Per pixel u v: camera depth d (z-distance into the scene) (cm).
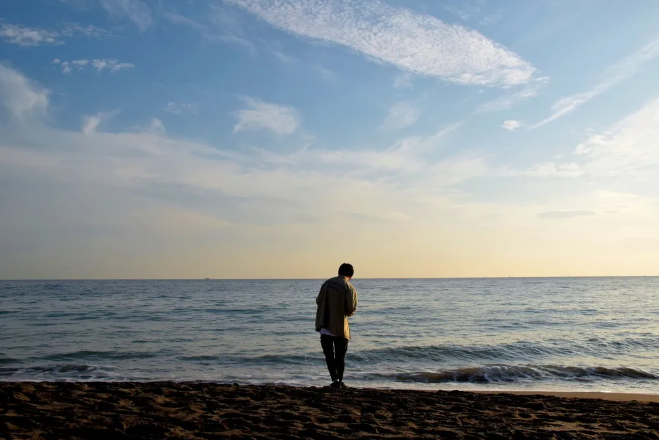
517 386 1145
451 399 733
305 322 2877
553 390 1095
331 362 793
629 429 536
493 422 555
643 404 746
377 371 1344
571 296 6688
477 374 1256
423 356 1609
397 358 1580
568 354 1664
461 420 561
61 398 591
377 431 477
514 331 2361
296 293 8512
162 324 2736
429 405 666
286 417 532
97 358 1565
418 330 2430
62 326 2588
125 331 2355
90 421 457
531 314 3481
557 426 543
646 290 9188
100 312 3694
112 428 432
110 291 9362
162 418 488
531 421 568
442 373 1259
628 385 1155
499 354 1650
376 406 632
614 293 7762
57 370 1333
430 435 469
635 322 2828
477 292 8469
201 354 1631
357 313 3619
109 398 607
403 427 503
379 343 1894
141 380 1192
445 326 2634
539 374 1265
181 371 1345
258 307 4425
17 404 542
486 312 3694
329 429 477
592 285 13350
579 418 600
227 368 1399
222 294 7994
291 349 1750
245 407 589
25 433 403
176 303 5138
